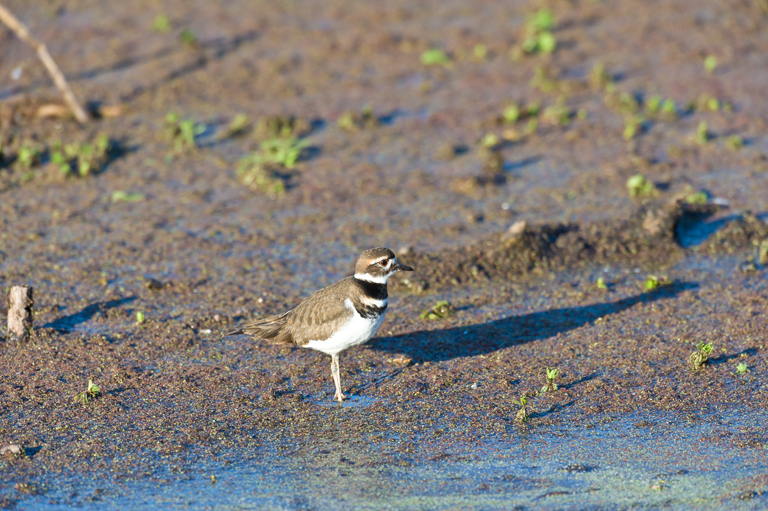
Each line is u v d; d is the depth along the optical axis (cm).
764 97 2288
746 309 1370
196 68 2498
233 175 1956
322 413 1131
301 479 988
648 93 2336
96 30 2748
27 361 1250
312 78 2461
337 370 1172
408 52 2633
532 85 2408
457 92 2381
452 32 2767
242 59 2567
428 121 2220
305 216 1766
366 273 1149
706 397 1138
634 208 1739
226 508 936
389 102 2325
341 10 2961
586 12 2888
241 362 1262
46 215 1756
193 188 1889
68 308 1406
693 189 1820
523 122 2208
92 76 2423
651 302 1419
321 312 1154
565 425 1089
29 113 2161
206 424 1104
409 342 1319
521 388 1180
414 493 958
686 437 1052
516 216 1736
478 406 1139
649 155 2000
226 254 1609
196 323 1364
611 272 1535
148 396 1168
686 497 936
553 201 1800
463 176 1927
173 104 2292
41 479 988
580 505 928
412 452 1040
